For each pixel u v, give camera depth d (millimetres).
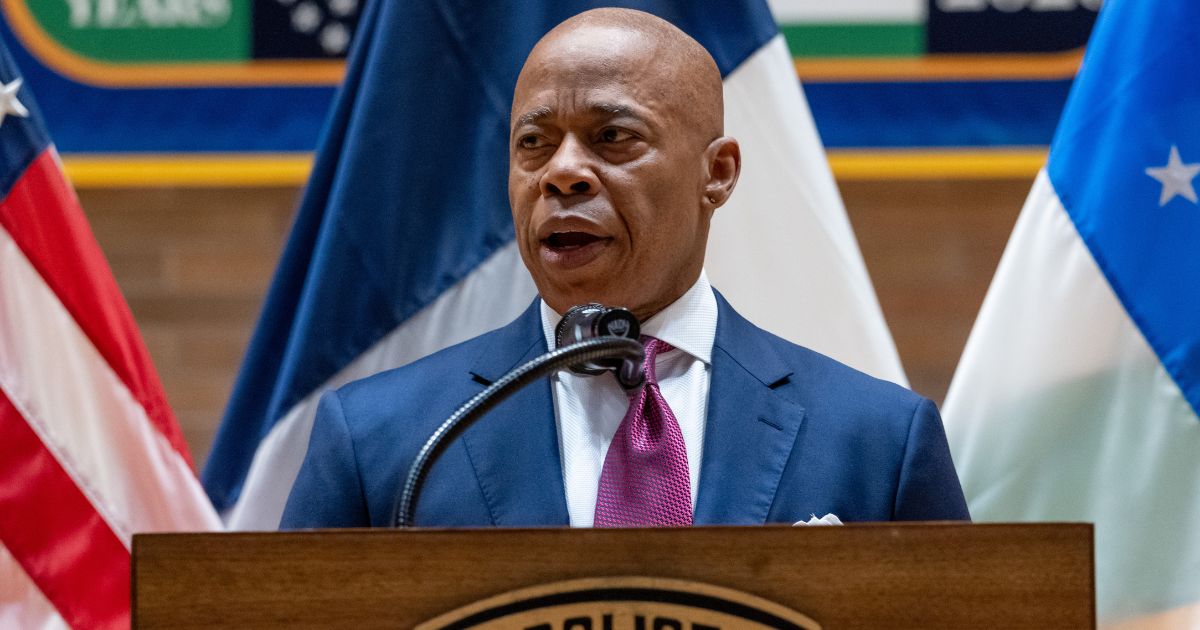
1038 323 6277
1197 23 6293
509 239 6480
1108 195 6270
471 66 6594
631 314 4082
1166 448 6023
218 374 12117
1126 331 6148
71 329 6430
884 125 10898
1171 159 6211
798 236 6566
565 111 4781
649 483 4504
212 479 6969
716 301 5145
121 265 12031
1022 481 6176
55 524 6238
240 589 3258
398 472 4707
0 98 6496
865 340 6543
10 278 6383
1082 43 10867
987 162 10891
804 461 4641
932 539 3297
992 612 3281
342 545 3271
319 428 4934
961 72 10891
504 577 3266
